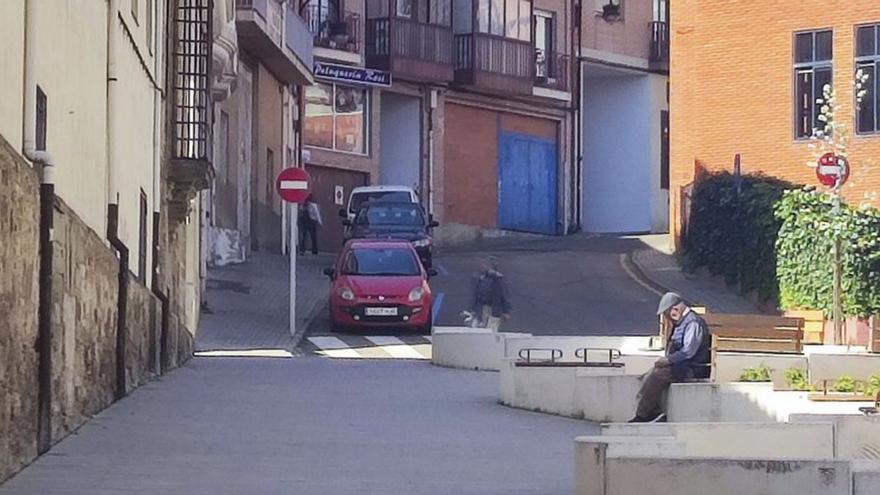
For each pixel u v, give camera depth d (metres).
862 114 52.97
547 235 73.69
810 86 54.03
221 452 17.91
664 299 20.86
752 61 55.09
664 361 20.39
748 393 19.64
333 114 65.12
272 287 48.69
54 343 17.34
